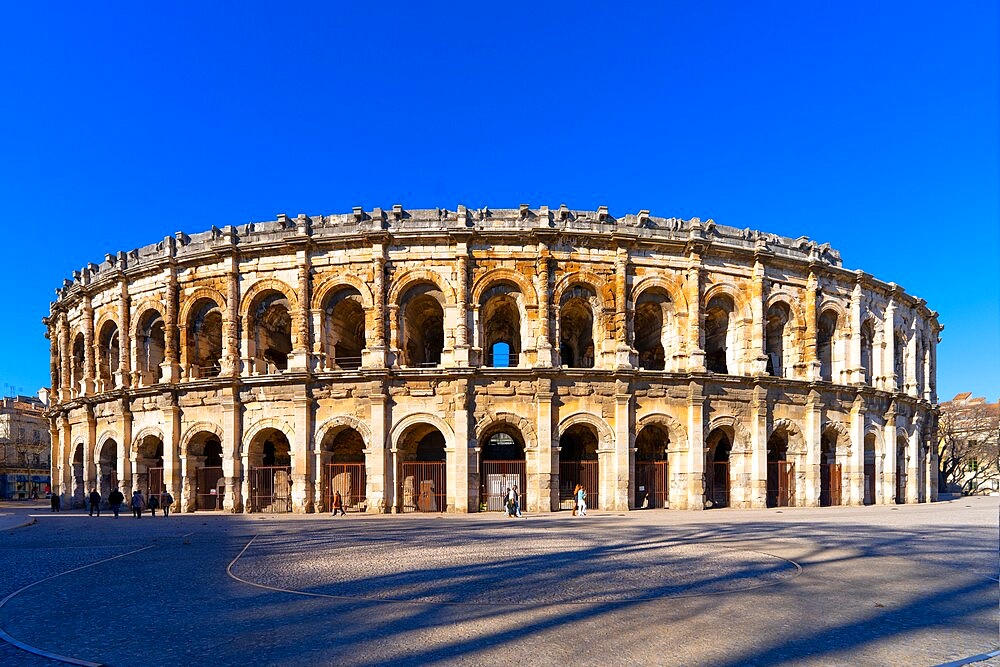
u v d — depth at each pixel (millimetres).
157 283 51094
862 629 13188
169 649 11984
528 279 46125
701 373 45906
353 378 44719
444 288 45969
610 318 46438
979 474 95188
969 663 11094
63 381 60031
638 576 18969
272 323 52719
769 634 12758
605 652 11609
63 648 12133
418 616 14234
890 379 57656
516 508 40812
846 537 28812
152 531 33719
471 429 43906
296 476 44844
